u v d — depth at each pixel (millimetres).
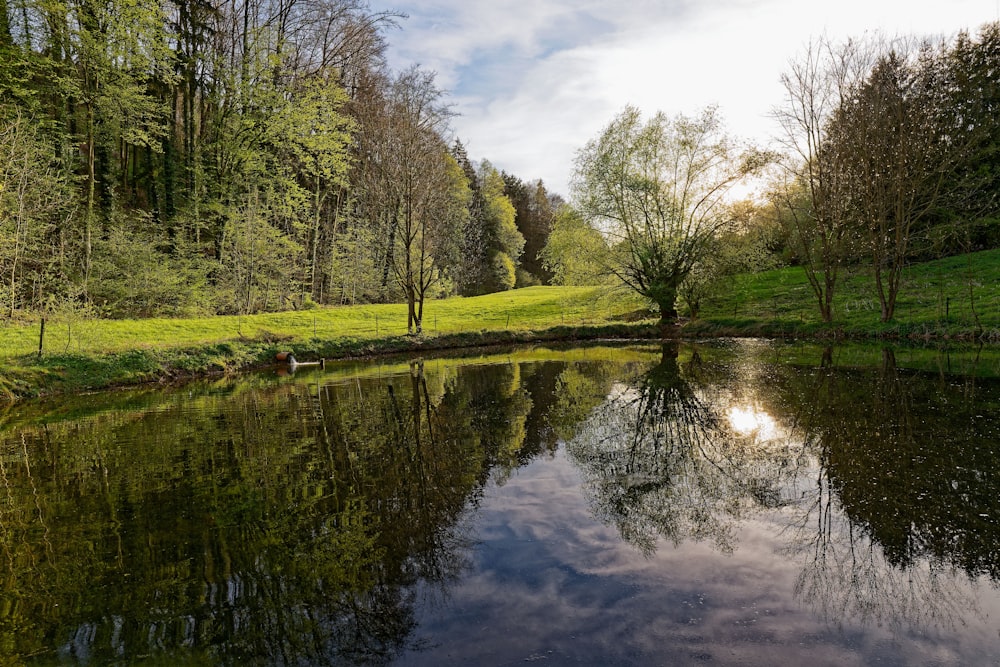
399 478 7035
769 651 3441
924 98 19922
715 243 24344
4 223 16703
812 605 3963
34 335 17172
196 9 29031
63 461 8227
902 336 18953
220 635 3834
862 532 5109
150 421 10922
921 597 4031
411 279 25141
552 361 18969
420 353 23250
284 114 29203
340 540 5273
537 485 6680
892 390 11086
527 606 4035
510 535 5281
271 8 30859
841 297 26438
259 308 30906
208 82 30078
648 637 3611
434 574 4570
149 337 20594
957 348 16516
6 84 21250
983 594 4051
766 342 21531
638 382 13781
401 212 25250
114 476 7438
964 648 3443
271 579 4578
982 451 7141
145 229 26562
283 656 3566
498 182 63719
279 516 5891
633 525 5441
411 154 23969
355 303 38969
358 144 36531
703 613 3879
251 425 10289
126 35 23500
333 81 33000
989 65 27781
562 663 3369
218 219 29750
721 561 4656
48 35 22469
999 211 25594
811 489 6188
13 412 12281
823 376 13172
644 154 24438
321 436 9305
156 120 29812
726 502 5953
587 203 25328
